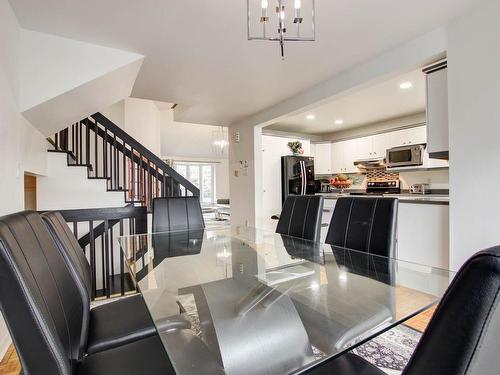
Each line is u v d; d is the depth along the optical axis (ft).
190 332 3.63
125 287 10.16
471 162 6.61
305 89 11.34
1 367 5.50
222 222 30.07
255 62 8.98
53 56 7.47
